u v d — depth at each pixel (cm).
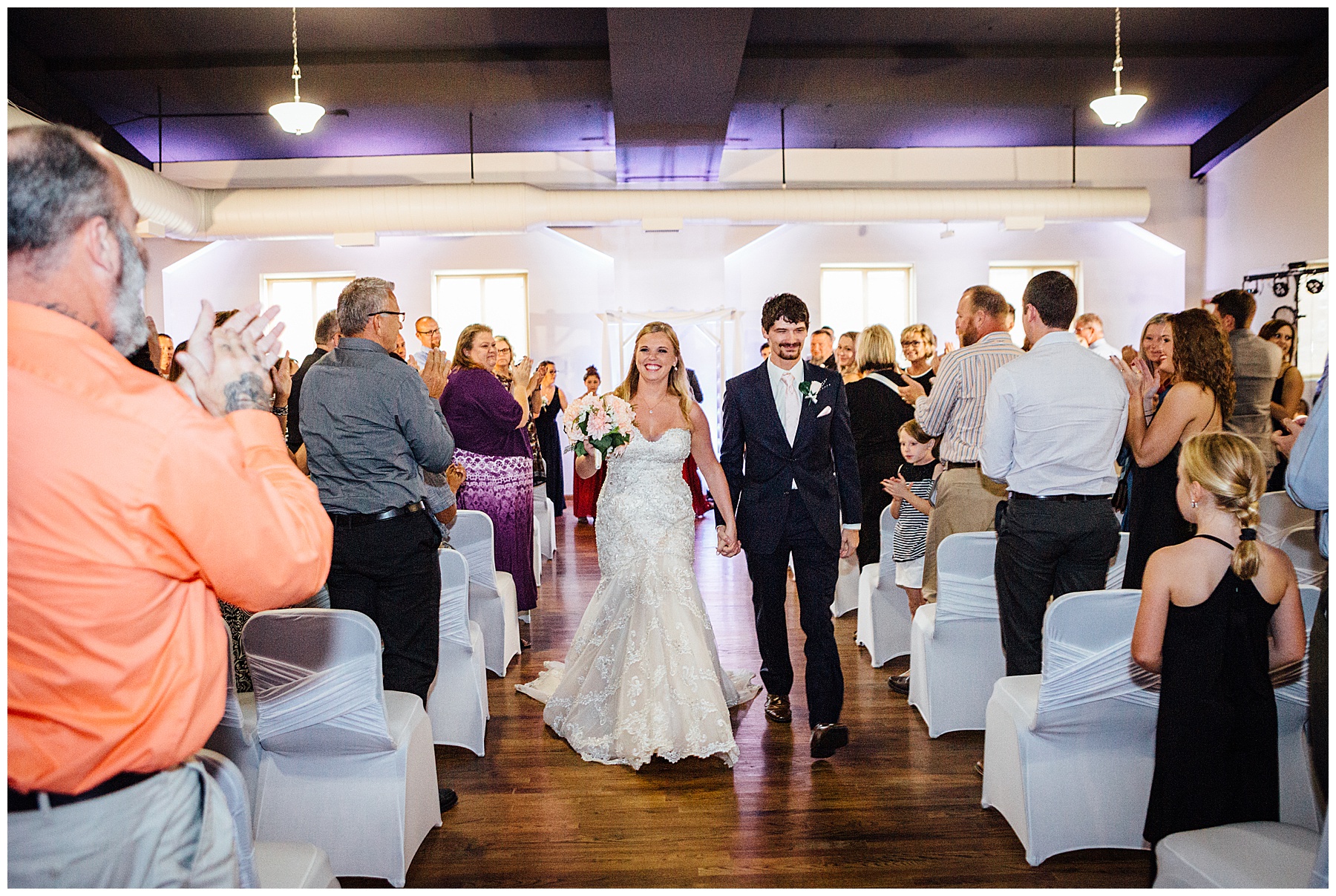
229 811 119
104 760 97
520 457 447
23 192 95
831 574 297
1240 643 189
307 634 212
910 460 384
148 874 102
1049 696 219
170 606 101
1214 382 304
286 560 102
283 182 1037
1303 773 220
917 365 524
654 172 1022
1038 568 269
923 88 847
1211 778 188
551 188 1034
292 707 214
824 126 960
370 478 257
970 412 333
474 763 297
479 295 1109
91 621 95
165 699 100
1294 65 815
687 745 285
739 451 314
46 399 93
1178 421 302
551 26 712
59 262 98
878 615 391
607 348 1033
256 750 220
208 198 884
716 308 1056
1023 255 1079
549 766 293
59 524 93
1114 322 1073
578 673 320
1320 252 812
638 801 265
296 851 163
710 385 1080
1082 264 1073
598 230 1071
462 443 434
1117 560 311
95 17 685
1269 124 884
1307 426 157
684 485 315
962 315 344
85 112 848
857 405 465
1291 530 306
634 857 232
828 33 736
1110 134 1003
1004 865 225
